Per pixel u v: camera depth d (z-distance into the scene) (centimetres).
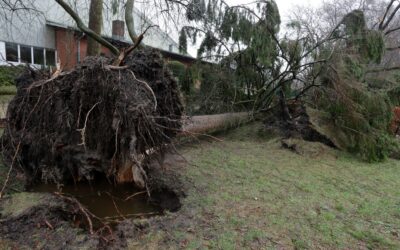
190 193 307
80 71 287
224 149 515
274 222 253
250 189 327
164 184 323
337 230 247
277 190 329
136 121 269
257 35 598
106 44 602
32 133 305
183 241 215
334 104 543
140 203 285
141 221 239
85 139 289
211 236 224
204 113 654
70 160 300
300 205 292
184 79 655
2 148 335
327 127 563
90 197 293
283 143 543
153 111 288
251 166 418
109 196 297
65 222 229
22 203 251
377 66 675
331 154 510
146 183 291
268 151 515
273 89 651
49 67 354
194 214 259
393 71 689
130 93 274
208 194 306
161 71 331
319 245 223
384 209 294
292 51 609
